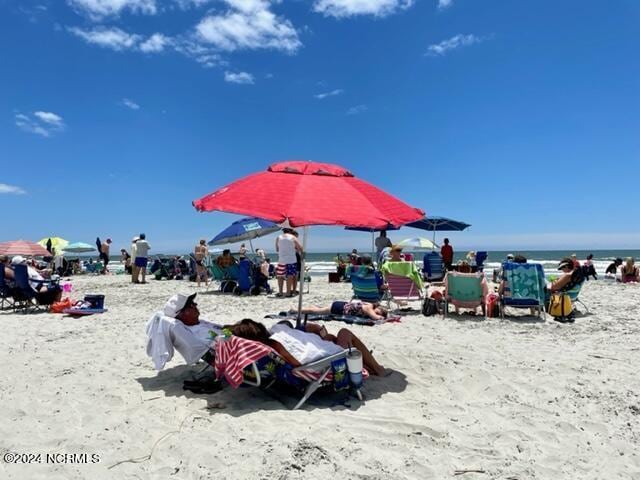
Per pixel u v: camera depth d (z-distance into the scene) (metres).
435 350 5.78
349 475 2.95
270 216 3.64
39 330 7.43
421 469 3.03
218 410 4.02
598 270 31.23
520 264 7.92
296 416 3.86
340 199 3.96
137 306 10.36
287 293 11.62
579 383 4.59
